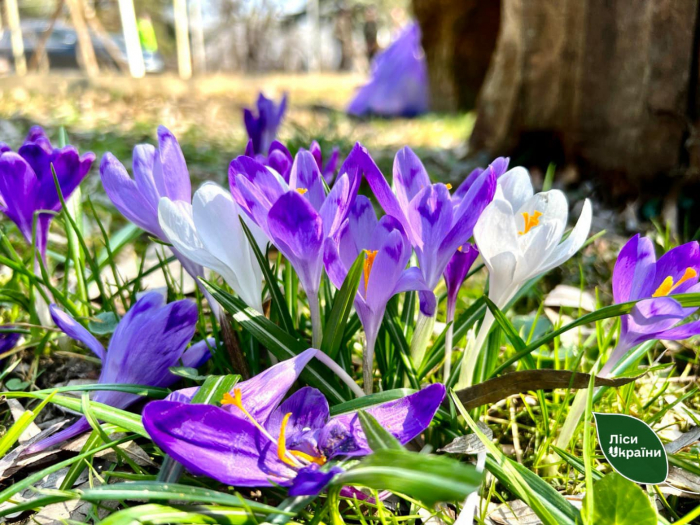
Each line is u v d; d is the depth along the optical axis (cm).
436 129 99
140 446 17
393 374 19
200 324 21
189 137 74
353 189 15
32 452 16
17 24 188
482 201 15
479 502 16
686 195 41
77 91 116
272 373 14
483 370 19
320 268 15
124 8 177
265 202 14
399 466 10
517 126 54
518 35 52
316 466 13
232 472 12
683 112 40
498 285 16
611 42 44
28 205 21
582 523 13
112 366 17
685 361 25
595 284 33
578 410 16
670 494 17
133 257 34
